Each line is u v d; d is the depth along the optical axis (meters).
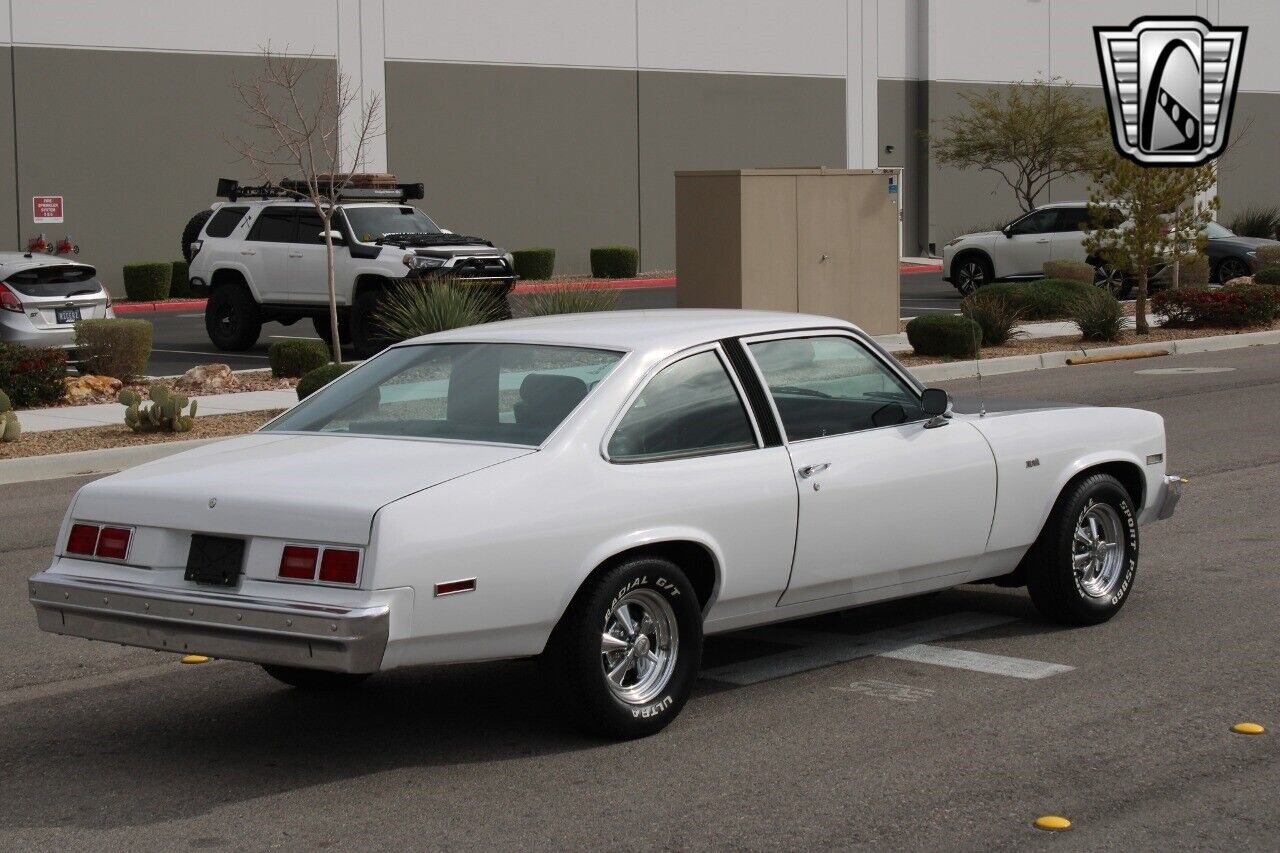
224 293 24.30
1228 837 5.23
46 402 18.27
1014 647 7.71
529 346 6.78
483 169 40.00
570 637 6.07
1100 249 25.50
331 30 37.16
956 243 34.09
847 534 6.92
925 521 7.23
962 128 48.47
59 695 7.25
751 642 7.93
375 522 5.54
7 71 33.09
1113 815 5.43
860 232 23.36
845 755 6.11
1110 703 6.73
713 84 44.09
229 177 36.12
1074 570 7.93
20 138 33.34
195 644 5.78
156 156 35.12
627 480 6.18
